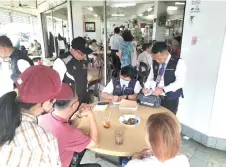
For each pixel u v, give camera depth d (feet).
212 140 7.95
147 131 3.10
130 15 31.48
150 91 6.57
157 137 2.88
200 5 7.58
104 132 4.82
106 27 15.31
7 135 2.39
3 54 6.66
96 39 22.99
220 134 7.81
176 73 6.71
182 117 8.95
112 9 26.86
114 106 6.44
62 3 17.94
